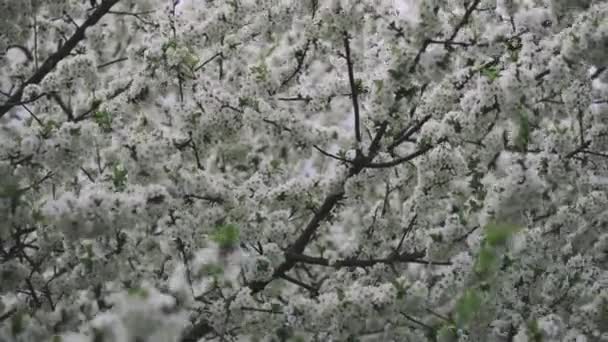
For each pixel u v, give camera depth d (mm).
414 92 5301
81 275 5172
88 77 5633
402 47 5051
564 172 5320
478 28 5590
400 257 5613
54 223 4445
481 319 5035
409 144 6906
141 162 4875
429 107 5305
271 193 5875
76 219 4387
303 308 4855
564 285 6180
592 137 5492
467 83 5215
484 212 4949
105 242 5102
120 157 5035
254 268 5301
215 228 5309
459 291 4809
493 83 4641
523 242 5133
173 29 6184
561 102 5625
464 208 5492
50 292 5359
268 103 5883
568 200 6520
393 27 5070
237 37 6473
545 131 6094
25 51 6812
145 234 6082
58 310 5141
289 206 6156
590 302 6191
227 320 5090
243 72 6531
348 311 4762
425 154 5449
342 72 6504
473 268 4770
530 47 5016
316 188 5977
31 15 6141
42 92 5551
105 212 4445
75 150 4582
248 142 7223
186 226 5230
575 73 5035
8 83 6746
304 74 6602
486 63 5234
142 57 6262
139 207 4543
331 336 5211
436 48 4988
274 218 5859
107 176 5090
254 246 5816
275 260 5660
